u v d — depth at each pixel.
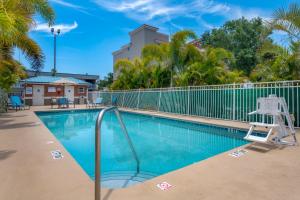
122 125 4.07
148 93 14.80
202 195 2.62
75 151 6.11
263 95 8.12
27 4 7.62
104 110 2.65
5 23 5.29
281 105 5.28
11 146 5.01
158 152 5.97
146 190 2.76
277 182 3.00
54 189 2.80
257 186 2.87
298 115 7.10
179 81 13.96
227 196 2.60
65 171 3.43
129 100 17.00
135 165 4.85
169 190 2.76
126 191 2.73
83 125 10.84
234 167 3.61
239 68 21.38
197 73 12.59
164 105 13.30
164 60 15.64
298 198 2.55
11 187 2.86
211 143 7.01
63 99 17.28
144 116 12.82
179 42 14.06
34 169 3.52
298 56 8.20
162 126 10.22
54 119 12.90
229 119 9.38
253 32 22.64
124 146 6.62
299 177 3.17
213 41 24.95
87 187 2.86
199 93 10.90
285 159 4.02
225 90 9.59
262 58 11.14
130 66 19.12
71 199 2.54
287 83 7.44
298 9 7.07
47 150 4.67
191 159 5.36
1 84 13.12
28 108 16.31
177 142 7.18
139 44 26.83
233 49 23.20
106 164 4.92
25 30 7.88
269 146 4.97
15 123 8.73
